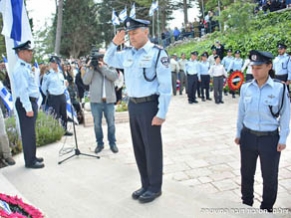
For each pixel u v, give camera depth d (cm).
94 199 341
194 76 1070
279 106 297
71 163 459
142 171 338
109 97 532
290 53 1007
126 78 322
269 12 1423
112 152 550
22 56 420
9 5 497
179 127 734
